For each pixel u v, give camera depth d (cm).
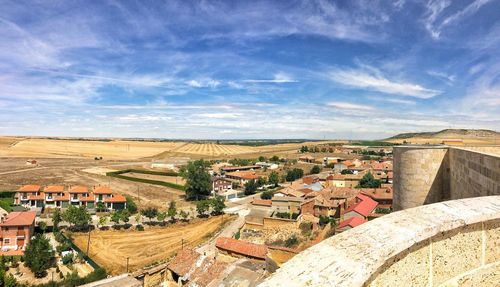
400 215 399
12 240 4694
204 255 3684
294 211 6725
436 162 1138
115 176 11475
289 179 10994
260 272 3031
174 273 3684
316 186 8456
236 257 3778
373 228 369
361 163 12788
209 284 2989
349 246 336
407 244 334
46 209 7056
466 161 926
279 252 2950
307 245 4544
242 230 5828
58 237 5009
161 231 5756
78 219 5653
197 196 8412
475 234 405
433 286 371
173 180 10956
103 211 7069
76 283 3603
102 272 3806
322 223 5712
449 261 384
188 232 5703
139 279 3703
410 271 352
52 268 4156
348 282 288
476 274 407
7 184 9512
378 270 321
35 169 12912
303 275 301
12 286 3544
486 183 762
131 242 5209
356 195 6500
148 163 15625
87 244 5094
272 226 5778
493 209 416
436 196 1144
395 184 1294
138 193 8969
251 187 9294
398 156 1249
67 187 9144
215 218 6512
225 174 11325
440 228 364
